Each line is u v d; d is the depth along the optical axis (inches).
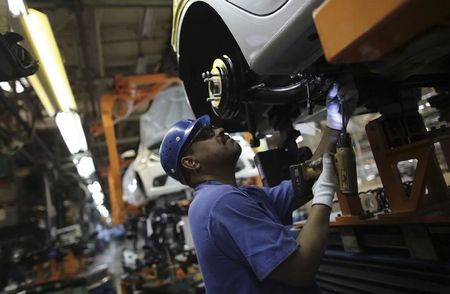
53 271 252.5
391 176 58.2
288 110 81.4
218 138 58.2
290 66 54.1
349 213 66.0
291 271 41.5
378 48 31.2
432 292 50.7
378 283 61.7
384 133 60.7
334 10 30.7
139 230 336.5
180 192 243.1
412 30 29.2
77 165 296.5
